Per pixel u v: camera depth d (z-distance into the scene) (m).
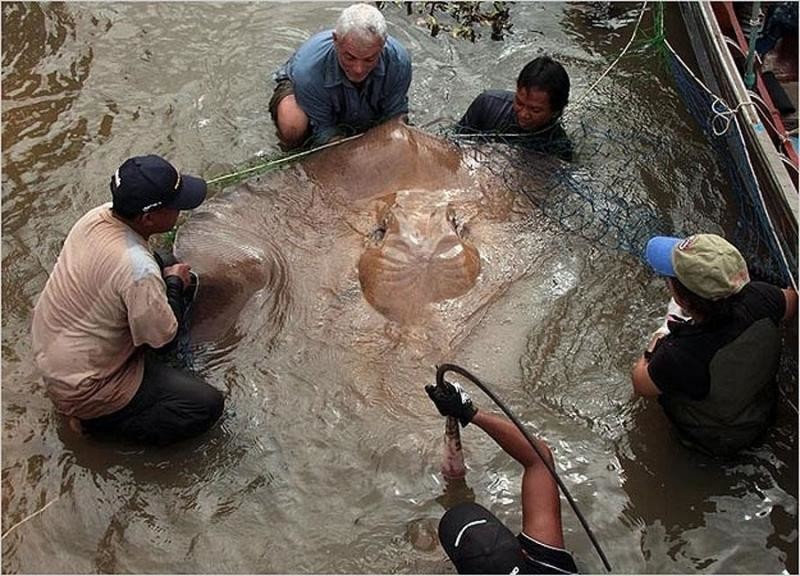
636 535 3.48
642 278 4.37
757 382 3.58
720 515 3.55
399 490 3.60
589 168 5.02
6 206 4.90
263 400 3.91
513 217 4.60
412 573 3.36
